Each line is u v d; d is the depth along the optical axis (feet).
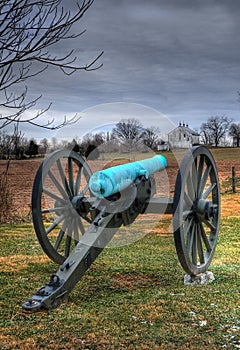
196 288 16.92
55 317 13.80
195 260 17.21
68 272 13.57
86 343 11.96
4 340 12.19
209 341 12.02
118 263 20.66
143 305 14.87
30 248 24.16
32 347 11.76
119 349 11.58
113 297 15.84
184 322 13.38
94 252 14.71
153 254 22.68
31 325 13.21
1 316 14.02
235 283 17.67
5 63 12.16
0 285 17.30
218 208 18.93
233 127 179.42
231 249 24.57
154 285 17.39
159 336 12.37
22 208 37.47
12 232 29.43
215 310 14.37
